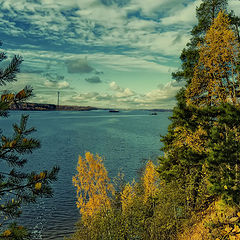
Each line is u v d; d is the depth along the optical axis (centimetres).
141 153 6900
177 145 1588
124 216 1591
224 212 998
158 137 10756
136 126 17025
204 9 1675
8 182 442
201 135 1220
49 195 450
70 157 6450
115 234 1501
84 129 14400
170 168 1742
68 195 3541
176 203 1433
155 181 2103
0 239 399
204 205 1373
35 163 5578
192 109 1107
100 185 1930
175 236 1307
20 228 424
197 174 1403
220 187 891
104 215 1700
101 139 10094
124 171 4828
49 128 14688
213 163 941
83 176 1912
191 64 1794
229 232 823
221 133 970
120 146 8288
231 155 889
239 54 1137
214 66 1244
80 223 1917
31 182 436
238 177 905
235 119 888
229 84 1228
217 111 996
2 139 428
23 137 437
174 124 1689
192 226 1245
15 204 433
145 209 1677
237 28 1389
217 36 1180
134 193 1947
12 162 434
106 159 6097
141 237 1472
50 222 2702
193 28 1772
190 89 1408
